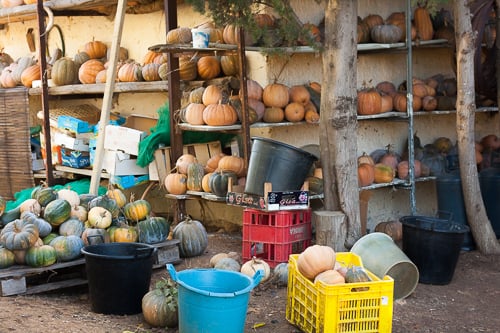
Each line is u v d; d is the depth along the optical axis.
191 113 7.27
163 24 8.73
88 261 5.07
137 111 9.47
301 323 4.67
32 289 5.46
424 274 6.00
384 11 8.38
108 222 5.99
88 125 8.87
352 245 6.11
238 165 7.14
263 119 7.28
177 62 7.59
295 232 6.17
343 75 6.08
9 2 9.64
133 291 5.07
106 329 4.65
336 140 6.15
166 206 9.02
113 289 5.02
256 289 5.64
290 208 6.07
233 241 7.49
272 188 6.04
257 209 6.09
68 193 6.20
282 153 6.00
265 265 5.75
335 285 4.23
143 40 9.11
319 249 4.57
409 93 7.77
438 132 9.15
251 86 7.29
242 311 4.16
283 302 5.36
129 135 7.93
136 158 8.12
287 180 6.04
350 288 4.26
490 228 7.17
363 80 8.23
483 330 4.92
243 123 6.97
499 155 9.09
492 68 8.22
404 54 8.65
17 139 9.41
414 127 8.87
